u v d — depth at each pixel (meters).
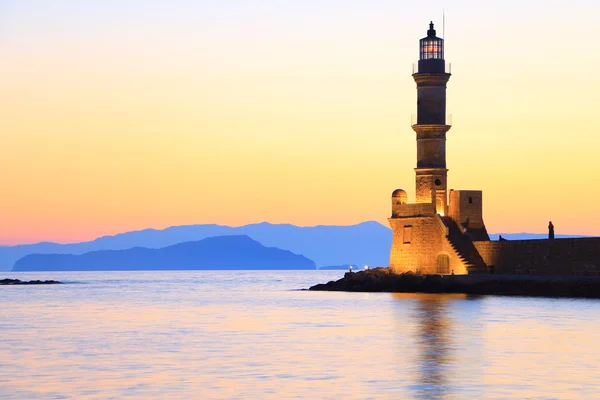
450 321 114.06
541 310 127.69
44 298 198.75
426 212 183.38
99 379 72.56
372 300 160.25
